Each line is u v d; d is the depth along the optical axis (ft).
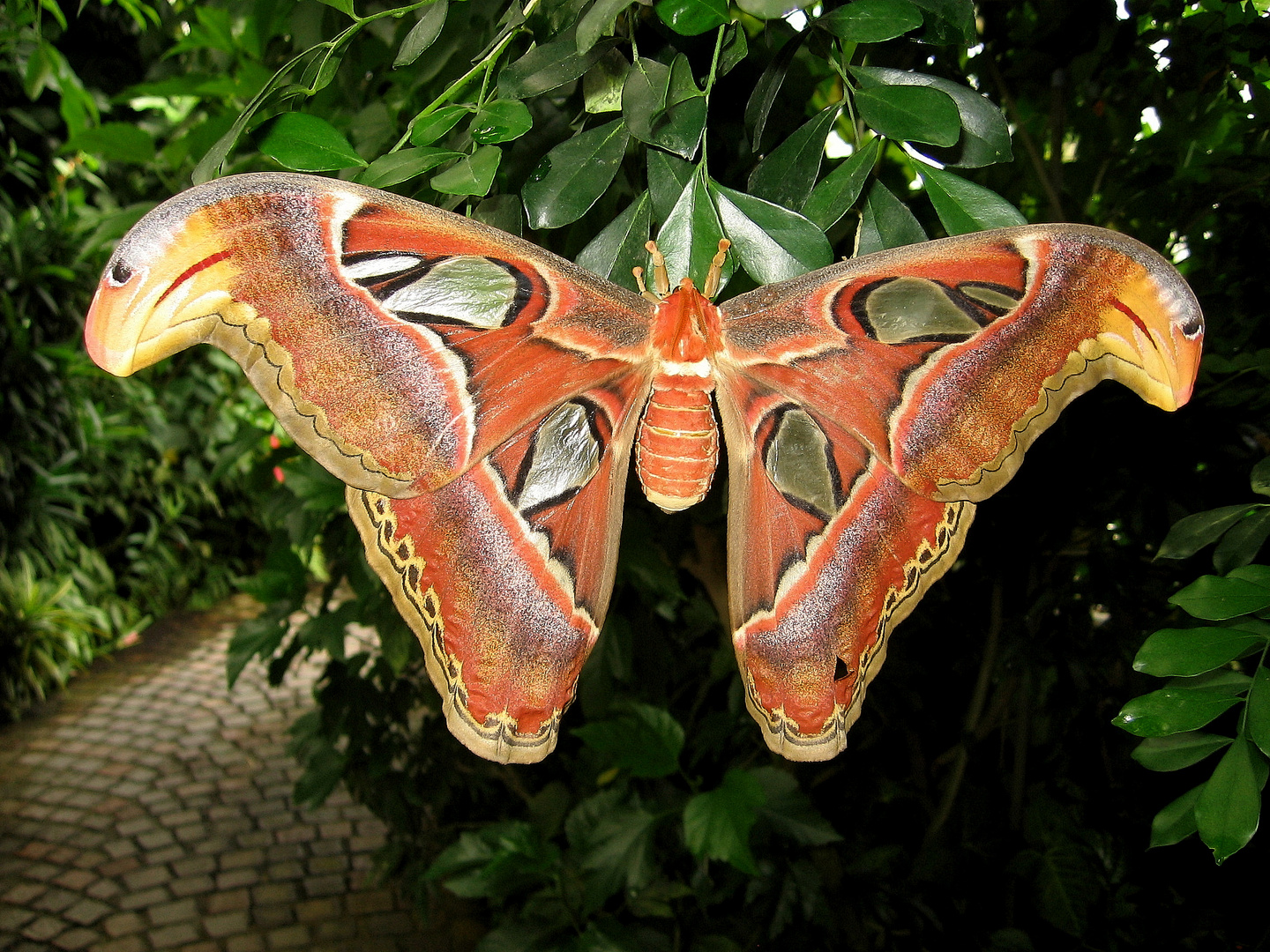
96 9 3.09
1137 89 1.17
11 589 3.21
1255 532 0.73
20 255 3.22
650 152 0.66
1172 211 1.20
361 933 2.05
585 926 1.40
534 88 0.66
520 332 0.70
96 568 3.65
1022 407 0.68
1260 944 1.19
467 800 1.99
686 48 0.72
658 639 1.48
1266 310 1.10
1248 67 1.02
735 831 1.17
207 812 2.52
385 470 0.66
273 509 1.41
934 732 1.67
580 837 1.43
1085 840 1.40
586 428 0.76
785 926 1.42
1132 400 1.14
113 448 3.71
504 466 0.73
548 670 0.72
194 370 3.94
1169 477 1.13
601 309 0.73
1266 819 1.14
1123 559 1.30
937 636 1.61
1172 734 0.67
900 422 0.72
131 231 0.57
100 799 2.58
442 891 2.16
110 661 3.51
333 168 0.64
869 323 0.72
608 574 0.76
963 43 0.67
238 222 0.60
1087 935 1.35
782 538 0.78
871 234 0.69
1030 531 1.28
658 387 0.73
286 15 1.03
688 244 0.64
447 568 0.71
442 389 0.67
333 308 0.64
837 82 1.00
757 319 0.76
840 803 1.69
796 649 0.75
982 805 1.53
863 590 0.76
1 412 3.20
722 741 1.52
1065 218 1.13
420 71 0.89
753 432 0.80
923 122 0.63
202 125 0.92
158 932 2.06
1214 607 0.65
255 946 2.01
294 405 0.63
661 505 0.74
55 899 2.16
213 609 4.05
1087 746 1.52
